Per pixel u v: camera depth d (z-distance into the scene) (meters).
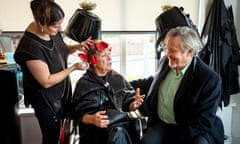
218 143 1.43
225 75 2.12
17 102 1.69
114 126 1.34
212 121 1.36
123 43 2.14
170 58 1.41
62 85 1.42
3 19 1.84
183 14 1.60
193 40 1.36
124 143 1.34
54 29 1.25
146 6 2.02
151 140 1.46
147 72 2.25
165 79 1.54
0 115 1.62
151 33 2.07
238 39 2.30
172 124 1.54
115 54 2.15
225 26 2.05
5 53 1.79
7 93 1.60
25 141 2.03
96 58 1.44
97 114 1.33
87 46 1.46
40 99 1.37
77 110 1.42
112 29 2.00
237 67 2.20
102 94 1.46
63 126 1.46
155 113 1.60
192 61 1.41
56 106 1.42
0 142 1.66
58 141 1.47
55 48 1.40
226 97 2.17
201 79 1.36
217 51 2.08
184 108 1.41
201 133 1.36
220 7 2.04
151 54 2.21
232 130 2.50
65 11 1.90
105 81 1.48
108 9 1.96
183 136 1.38
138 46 2.18
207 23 2.10
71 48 1.56
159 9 2.04
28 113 1.96
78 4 1.91
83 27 1.46
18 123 1.79
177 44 1.34
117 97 1.50
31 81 1.34
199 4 2.12
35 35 1.29
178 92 1.42
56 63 1.38
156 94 1.56
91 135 1.38
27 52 1.25
